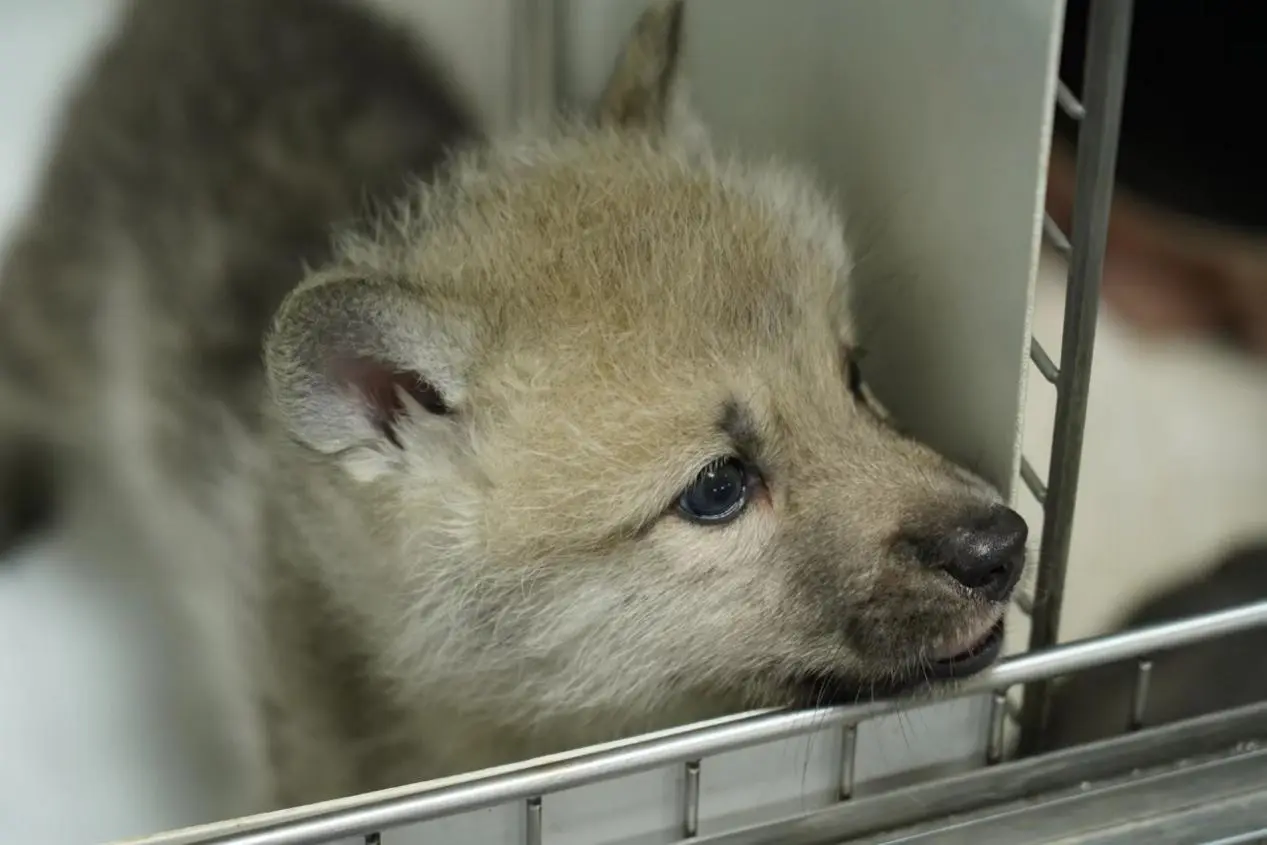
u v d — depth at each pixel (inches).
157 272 28.2
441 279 24.2
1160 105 23.1
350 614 25.1
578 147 26.0
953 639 22.9
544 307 23.8
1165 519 24.0
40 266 28.2
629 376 23.5
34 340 28.1
